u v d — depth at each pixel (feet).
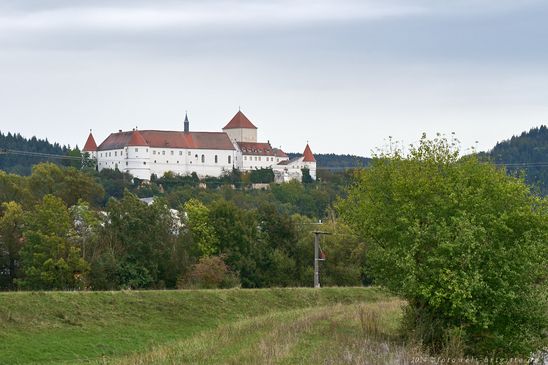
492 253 163.32
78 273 342.64
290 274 424.05
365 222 178.29
